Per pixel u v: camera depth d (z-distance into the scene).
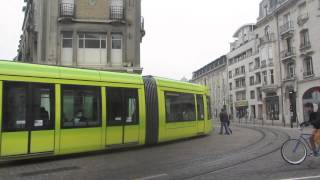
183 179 8.80
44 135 12.06
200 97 21.66
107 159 12.59
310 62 50.69
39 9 32.84
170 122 17.73
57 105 12.48
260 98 71.62
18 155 11.40
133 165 11.16
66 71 12.94
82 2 30.23
